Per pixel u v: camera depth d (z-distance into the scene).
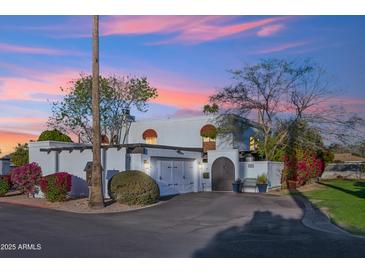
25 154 28.39
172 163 24.42
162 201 20.14
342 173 37.66
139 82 35.34
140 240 10.77
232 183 25.66
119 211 17.17
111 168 21.88
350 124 29.36
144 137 33.31
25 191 22.72
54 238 11.01
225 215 15.72
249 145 32.59
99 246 9.95
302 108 29.52
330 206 16.66
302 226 12.74
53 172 23.72
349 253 8.94
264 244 10.00
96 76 18.02
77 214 16.34
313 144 28.86
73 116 34.53
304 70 29.30
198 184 26.78
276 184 27.52
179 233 11.88
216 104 29.95
